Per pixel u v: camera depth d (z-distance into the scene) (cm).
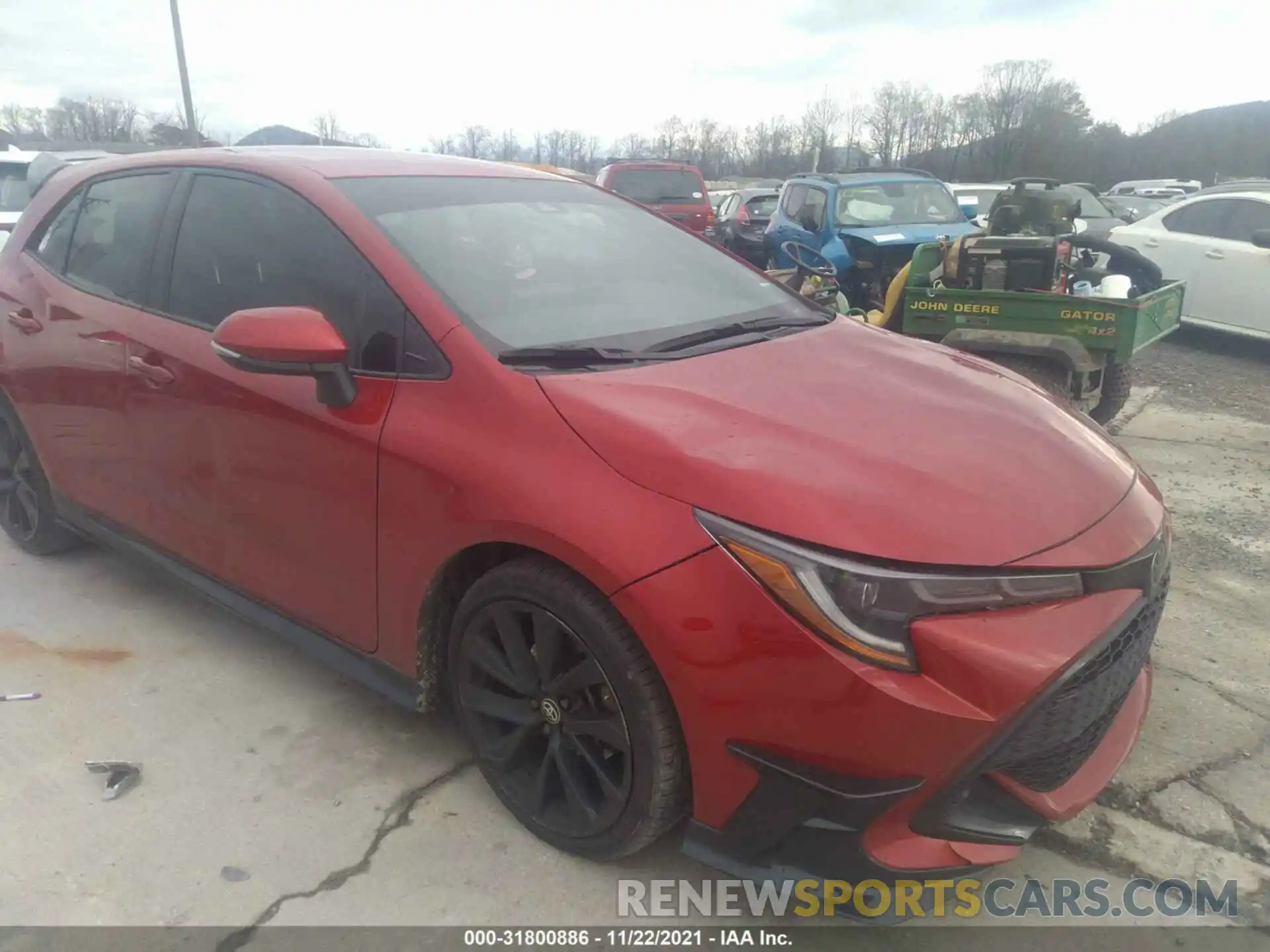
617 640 210
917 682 186
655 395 230
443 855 248
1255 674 336
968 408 247
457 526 231
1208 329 931
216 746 293
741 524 196
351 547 262
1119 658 208
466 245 281
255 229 295
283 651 349
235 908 230
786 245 756
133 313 324
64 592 394
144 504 334
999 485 212
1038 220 727
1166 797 273
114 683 327
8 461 415
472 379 237
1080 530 208
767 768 197
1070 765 221
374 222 271
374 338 256
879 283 959
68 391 350
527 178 342
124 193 349
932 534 194
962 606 190
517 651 237
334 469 259
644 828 222
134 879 239
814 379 253
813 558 189
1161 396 753
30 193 683
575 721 230
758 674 192
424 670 261
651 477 207
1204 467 565
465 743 295
